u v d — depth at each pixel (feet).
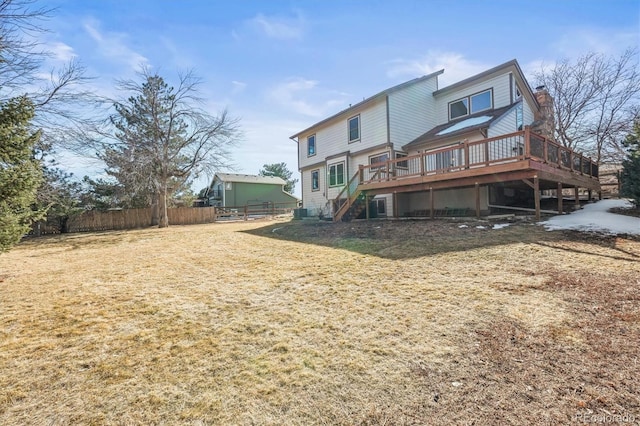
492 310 11.69
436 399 7.11
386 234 29.99
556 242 21.27
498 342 9.45
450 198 42.86
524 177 29.40
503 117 38.93
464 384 7.59
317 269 18.98
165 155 57.82
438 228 29.66
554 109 63.98
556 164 31.94
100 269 21.85
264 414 6.82
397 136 48.19
